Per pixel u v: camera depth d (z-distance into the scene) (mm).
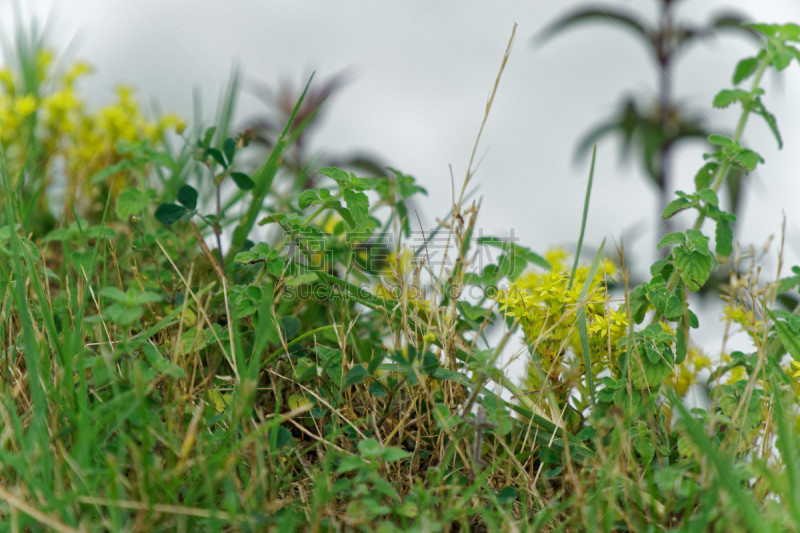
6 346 1118
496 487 1116
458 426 1112
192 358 1132
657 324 1122
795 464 1070
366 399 1137
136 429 1089
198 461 1083
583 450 1115
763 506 1090
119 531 1054
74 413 1084
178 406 1104
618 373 1134
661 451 1104
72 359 1100
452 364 1135
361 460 1076
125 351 1093
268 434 1103
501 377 1123
